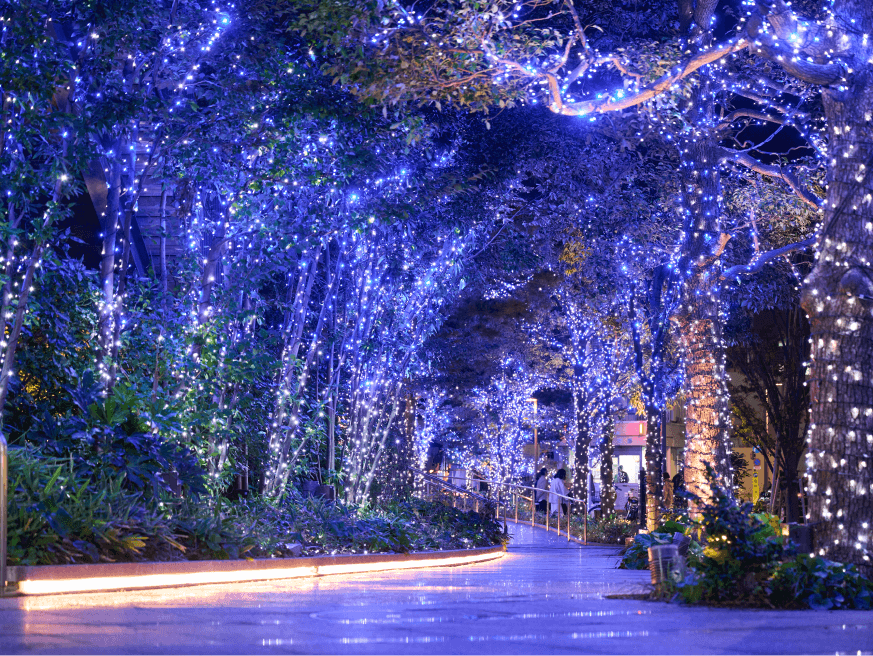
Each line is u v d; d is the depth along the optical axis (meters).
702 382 15.32
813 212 19.28
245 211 12.57
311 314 18.14
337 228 13.38
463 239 18.80
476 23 11.02
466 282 20.84
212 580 9.98
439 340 27.48
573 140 18.94
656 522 21.48
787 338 26.98
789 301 23.66
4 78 9.77
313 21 11.28
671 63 13.38
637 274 22.89
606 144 19.50
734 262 22.11
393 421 23.69
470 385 34.16
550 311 29.80
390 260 17.48
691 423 15.33
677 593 7.36
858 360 8.88
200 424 12.37
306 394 18.00
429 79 11.57
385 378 19.45
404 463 24.14
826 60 9.32
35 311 11.91
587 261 23.22
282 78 12.30
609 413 29.20
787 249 15.26
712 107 15.96
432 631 4.98
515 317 29.67
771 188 19.42
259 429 16.27
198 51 12.64
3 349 11.38
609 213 20.80
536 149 18.53
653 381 22.36
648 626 5.34
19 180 10.29
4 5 10.13
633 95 11.52
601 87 17.14
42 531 8.66
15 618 5.69
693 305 15.57
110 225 11.80
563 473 30.92
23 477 9.06
